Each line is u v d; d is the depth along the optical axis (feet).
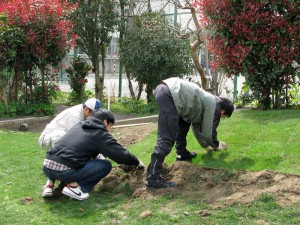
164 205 15.49
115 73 51.80
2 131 30.96
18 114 36.76
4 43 35.01
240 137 21.81
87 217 15.05
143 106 40.65
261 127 22.93
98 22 43.27
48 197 17.07
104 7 42.98
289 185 15.51
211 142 18.19
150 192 16.48
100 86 45.96
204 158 19.83
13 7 35.09
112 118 17.06
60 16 36.50
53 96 38.27
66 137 16.55
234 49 27.94
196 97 17.20
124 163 16.81
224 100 18.03
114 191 17.31
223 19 27.61
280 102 29.45
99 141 16.28
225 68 29.17
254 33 27.25
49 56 36.63
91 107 17.78
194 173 17.53
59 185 18.17
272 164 18.03
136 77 39.96
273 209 14.29
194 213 14.57
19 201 16.81
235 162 18.84
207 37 29.60
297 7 26.61
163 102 16.93
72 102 45.16
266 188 15.71
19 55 36.11
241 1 27.25
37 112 36.68
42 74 37.42
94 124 16.49
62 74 54.90
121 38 44.11
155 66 38.29
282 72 28.09
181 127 19.24
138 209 15.34
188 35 40.32
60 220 14.88
